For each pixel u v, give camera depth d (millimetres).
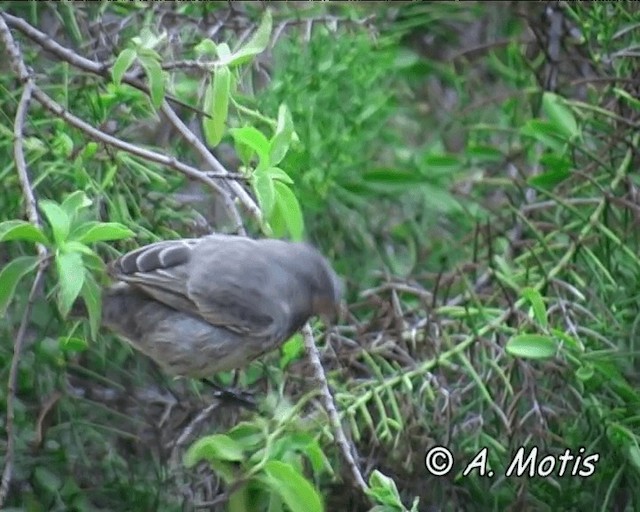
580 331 10969
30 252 10641
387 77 14320
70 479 10203
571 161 12078
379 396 10344
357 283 13023
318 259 9648
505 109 13945
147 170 10617
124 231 8250
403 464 10570
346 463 9758
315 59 12469
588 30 12414
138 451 10812
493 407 10156
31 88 9062
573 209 11508
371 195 13516
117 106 11070
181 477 10523
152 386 11023
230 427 10602
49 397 10273
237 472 8906
